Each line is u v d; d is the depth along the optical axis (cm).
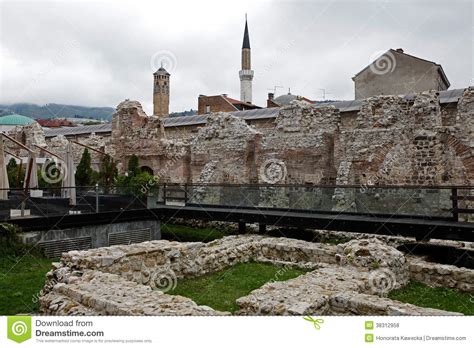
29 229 1288
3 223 1234
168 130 3819
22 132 3766
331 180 2253
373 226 1248
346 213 1357
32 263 1190
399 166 1989
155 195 1702
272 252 1268
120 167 3103
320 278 867
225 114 2548
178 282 1070
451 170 1973
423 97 1998
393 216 1266
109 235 1498
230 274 1134
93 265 933
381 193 1297
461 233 1120
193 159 2673
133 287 782
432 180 1931
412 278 1055
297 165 2309
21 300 902
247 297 745
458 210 1161
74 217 1396
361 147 2106
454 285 998
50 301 782
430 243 1328
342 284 823
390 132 2039
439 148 1930
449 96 2650
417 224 1178
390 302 709
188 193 1723
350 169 2031
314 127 2278
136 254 1010
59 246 1352
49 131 4888
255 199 1559
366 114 2141
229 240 1370
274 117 3269
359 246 1009
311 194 1428
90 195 1516
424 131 1967
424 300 924
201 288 1022
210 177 2456
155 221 1659
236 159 2459
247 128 2438
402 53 3575
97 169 3178
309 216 1369
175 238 1691
